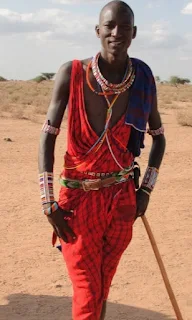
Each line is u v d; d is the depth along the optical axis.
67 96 3.12
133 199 3.29
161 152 3.50
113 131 3.10
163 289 5.12
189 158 12.20
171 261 5.82
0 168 10.62
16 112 20.92
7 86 58.06
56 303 4.77
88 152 3.10
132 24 3.05
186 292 5.06
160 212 7.67
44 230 6.81
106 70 3.09
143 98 3.15
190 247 6.27
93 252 3.16
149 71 3.21
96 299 3.12
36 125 18.25
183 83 85.50
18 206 7.88
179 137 16.25
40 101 29.53
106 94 3.06
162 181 9.69
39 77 85.88
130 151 3.25
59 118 3.13
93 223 3.16
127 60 3.13
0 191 8.76
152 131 3.49
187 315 4.59
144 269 5.59
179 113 21.34
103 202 3.17
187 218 7.41
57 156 12.10
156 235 6.67
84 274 3.14
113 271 3.32
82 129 3.07
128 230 3.28
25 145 13.63
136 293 5.02
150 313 4.62
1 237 6.49
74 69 3.06
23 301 4.80
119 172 3.19
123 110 3.13
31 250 6.08
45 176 3.12
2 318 4.46
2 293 4.96
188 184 9.49
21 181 9.54
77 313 3.12
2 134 15.56
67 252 3.21
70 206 3.21
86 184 3.16
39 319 4.46
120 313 4.59
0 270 5.49
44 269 5.55
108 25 3.01
